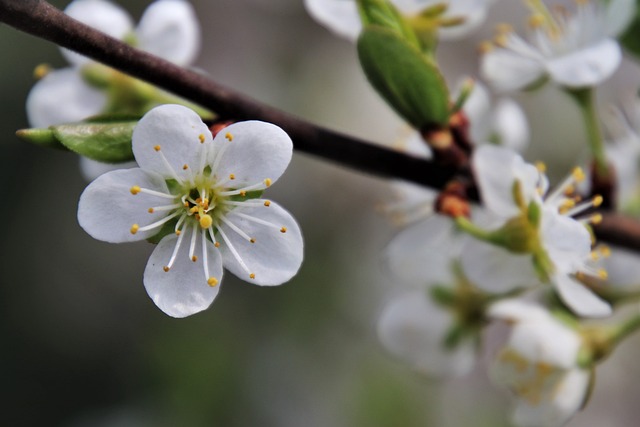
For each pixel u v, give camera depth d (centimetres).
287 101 54
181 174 27
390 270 31
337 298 46
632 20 29
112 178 27
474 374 46
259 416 42
